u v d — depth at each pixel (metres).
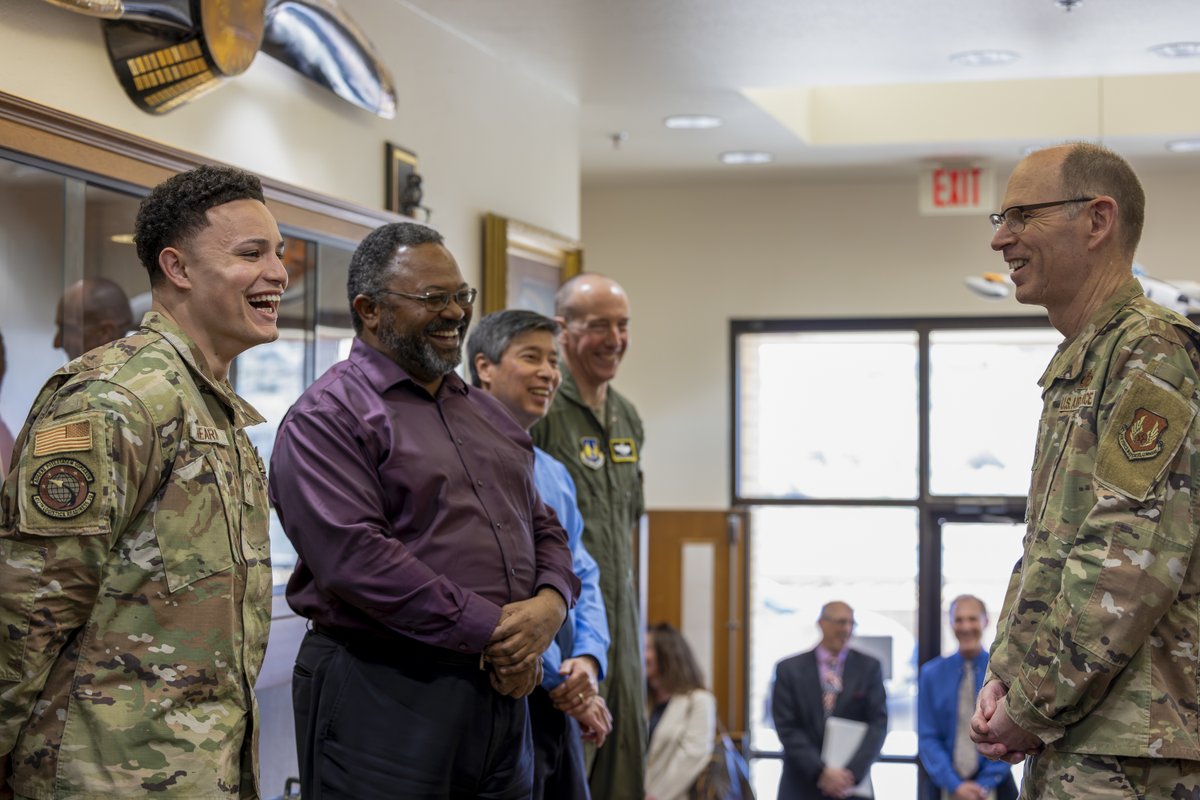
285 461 2.31
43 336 2.62
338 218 3.64
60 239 2.65
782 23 4.37
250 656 2.02
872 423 7.55
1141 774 2.09
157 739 1.87
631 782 3.50
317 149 3.64
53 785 1.84
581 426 3.58
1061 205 2.25
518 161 4.95
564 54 4.75
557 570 2.48
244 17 3.04
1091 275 2.26
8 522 1.85
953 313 7.39
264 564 2.07
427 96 4.29
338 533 2.22
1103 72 4.97
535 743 2.86
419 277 2.37
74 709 1.85
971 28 4.41
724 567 7.54
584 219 7.67
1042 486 2.26
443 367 2.40
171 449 1.92
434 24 4.33
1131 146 6.35
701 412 7.59
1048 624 2.11
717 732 5.66
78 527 1.82
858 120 6.31
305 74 3.49
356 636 2.31
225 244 2.03
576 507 3.22
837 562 7.55
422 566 2.23
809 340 7.59
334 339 3.64
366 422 2.31
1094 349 2.20
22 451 1.91
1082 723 2.12
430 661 2.29
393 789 2.26
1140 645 2.08
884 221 7.44
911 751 7.43
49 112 2.56
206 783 1.89
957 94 6.21
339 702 2.30
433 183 4.33
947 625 7.48
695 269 7.60
